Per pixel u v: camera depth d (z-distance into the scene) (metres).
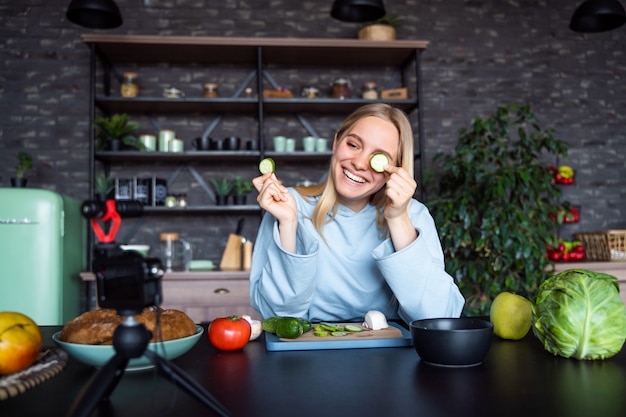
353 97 4.10
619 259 3.66
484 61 4.27
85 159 3.90
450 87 4.21
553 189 3.37
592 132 4.32
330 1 4.14
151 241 3.89
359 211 1.48
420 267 1.24
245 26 4.06
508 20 4.32
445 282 1.29
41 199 3.13
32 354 0.81
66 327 0.91
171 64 3.98
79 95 3.92
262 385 0.83
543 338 1.02
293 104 3.79
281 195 1.30
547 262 3.21
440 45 4.23
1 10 3.91
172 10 4.02
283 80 4.06
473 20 4.28
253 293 1.47
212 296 3.33
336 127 4.07
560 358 0.99
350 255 1.43
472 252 3.33
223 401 0.75
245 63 4.02
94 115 3.50
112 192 3.59
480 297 3.30
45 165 3.87
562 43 4.35
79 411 0.62
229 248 3.68
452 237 3.18
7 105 3.87
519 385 0.82
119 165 3.90
